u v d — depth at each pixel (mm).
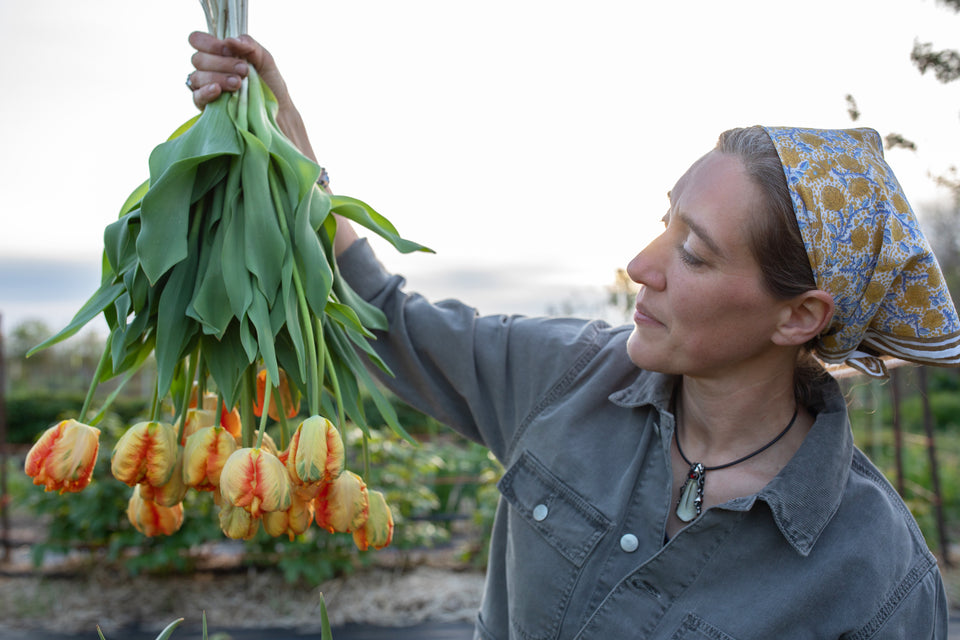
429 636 4375
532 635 1022
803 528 882
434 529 5637
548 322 1184
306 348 899
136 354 932
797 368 1008
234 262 849
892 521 921
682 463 1006
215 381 862
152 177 875
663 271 896
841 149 853
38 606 4645
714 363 906
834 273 842
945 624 942
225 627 4465
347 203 983
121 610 4652
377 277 1198
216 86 915
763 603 885
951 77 2676
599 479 1030
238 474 754
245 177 876
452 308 1222
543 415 1104
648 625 925
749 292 852
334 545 5020
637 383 1064
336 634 4406
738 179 847
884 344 961
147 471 800
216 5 974
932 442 5652
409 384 1205
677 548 923
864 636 868
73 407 11289
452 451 6957
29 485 5332
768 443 971
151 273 802
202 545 5270
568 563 1004
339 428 875
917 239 859
